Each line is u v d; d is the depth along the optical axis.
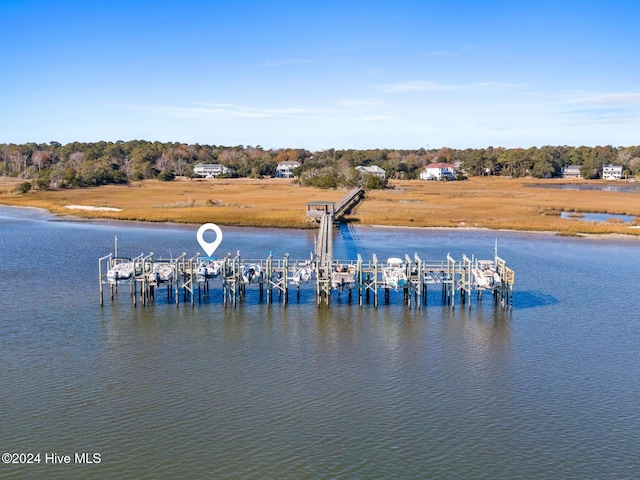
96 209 125.62
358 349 43.88
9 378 38.09
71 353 42.34
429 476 28.69
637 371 40.41
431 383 38.28
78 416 33.53
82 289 59.00
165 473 28.69
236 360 41.50
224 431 32.22
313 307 53.97
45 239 89.81
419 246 85.56
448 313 52.72
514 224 103.38
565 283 63.50
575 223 104.19
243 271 55.81
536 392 37.19
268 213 114.88
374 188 178.00
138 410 34.28
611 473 29.11
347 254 78.81
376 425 33.03
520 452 30.72
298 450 30.58
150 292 54.88
